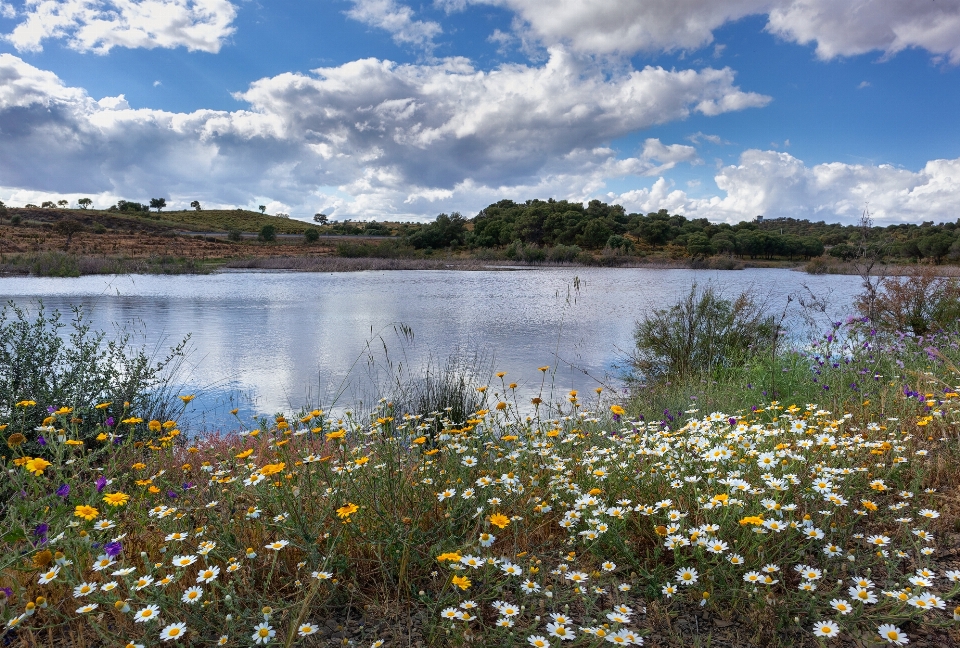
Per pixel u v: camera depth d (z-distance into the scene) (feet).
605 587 6.57
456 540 7.07
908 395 12.03
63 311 51.16
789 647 5.52
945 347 19.22
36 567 5.98
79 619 5.91
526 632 5.37
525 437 10.37
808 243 296.71
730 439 9.07
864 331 22.07
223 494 7.72
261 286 86.94
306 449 9.11
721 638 5.67
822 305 30.14
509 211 417.69
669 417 15.11
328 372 26.02
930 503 7.93
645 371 27.09
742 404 17.33
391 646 5.55
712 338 26.73
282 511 7.11
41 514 6.97
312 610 6.02
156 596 5.49
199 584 6.37
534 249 222.48
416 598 6.33
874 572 6.69
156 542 6.95
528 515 7.79
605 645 5.33
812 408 11.54
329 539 6.89
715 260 213.46
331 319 46.98
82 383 14.73
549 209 352.69
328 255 212.43
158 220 382.22
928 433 10.36
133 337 36.63
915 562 6.81
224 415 19.03
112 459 8.66
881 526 7.68
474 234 334.44
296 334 38.63
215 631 5.70
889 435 10.46
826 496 7.14
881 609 5.82
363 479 7.86
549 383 24.63
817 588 6.30
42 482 7.61
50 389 13.91
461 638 5.28
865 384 15.08
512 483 7.51
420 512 7.47
